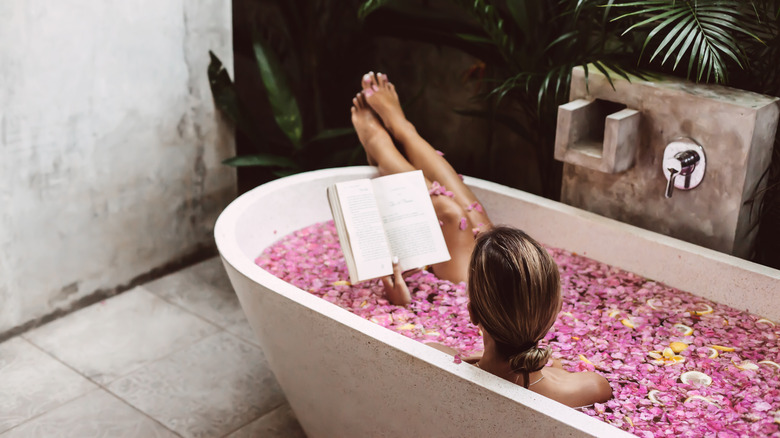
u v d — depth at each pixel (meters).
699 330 2.01
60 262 2.67
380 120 2.61
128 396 2.34
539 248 1.56
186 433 2.19
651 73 2.30
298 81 3.75
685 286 2.17
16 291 2.58
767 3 2.16
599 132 2.40
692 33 2.10
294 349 1.90
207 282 2.99
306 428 2.10
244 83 4.01
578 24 2.82
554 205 2.39
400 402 1.71
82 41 2.51
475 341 1.96
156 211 2.91
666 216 2.28
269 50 3.12
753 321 2.03
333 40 3.42
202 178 3.03
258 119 4.02
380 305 2.15
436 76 3.38
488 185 2.52
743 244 2.22
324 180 2.56
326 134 3.10
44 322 2.68
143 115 2.76
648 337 1.98
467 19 3.12
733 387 1.78
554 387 1.64
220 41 2.92
